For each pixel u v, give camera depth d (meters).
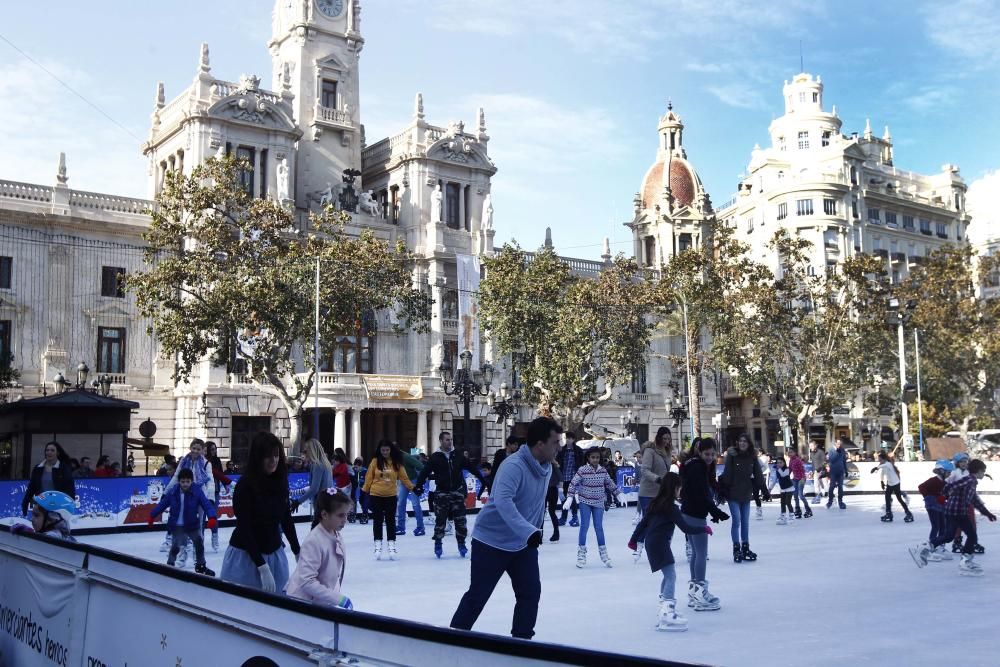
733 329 57.56
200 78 52.66
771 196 84.94
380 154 62.72
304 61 59.72
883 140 99.00
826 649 9.63
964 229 97.06
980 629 10.70
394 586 15.03
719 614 11.96
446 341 59.03
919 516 29.97
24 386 46.47
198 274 40.66
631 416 66.44
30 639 9.54
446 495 19.77
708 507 12.38
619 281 52.59
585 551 17.66
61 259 48.38
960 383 69.56
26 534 10.00
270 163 54.50
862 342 57.59
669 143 79.31
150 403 49.59
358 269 42.25
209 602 6.24
